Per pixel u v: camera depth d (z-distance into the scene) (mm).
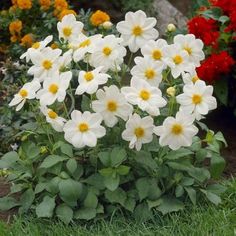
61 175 1824
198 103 1804
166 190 1887
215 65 2340
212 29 2451
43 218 1840
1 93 2535
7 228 1801
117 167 1819
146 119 1775
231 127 2502
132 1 3191
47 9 2820
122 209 1867
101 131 1775
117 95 1777
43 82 1875
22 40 2738
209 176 1914
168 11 3305
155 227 1804
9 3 3125
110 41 1836
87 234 1767
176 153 1862
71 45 1891
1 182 2053
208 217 1830
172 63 1831
